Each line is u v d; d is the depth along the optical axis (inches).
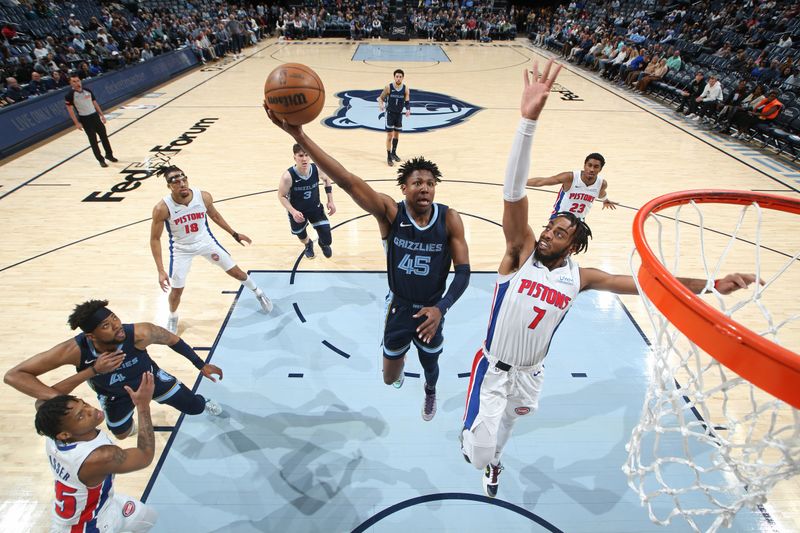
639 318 196.2
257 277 219.5
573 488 130.2
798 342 179.9
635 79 590.2
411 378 165.8
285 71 91.3
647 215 90.5
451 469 135.0
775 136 373.4
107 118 439.8
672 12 759.1
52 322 186.2
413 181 99.6
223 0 973.8
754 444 82.1
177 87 564.4
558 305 96.1
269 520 121.5
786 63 450.0
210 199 177.8
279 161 346.9
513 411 110.7
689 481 131.4
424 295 113.7
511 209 91.3
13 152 349.4
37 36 567.5
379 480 131.6
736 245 247.0
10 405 151.8
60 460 90.0
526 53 853.8
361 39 978.7
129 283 211.5
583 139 403.9
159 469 133.5
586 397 158.9
